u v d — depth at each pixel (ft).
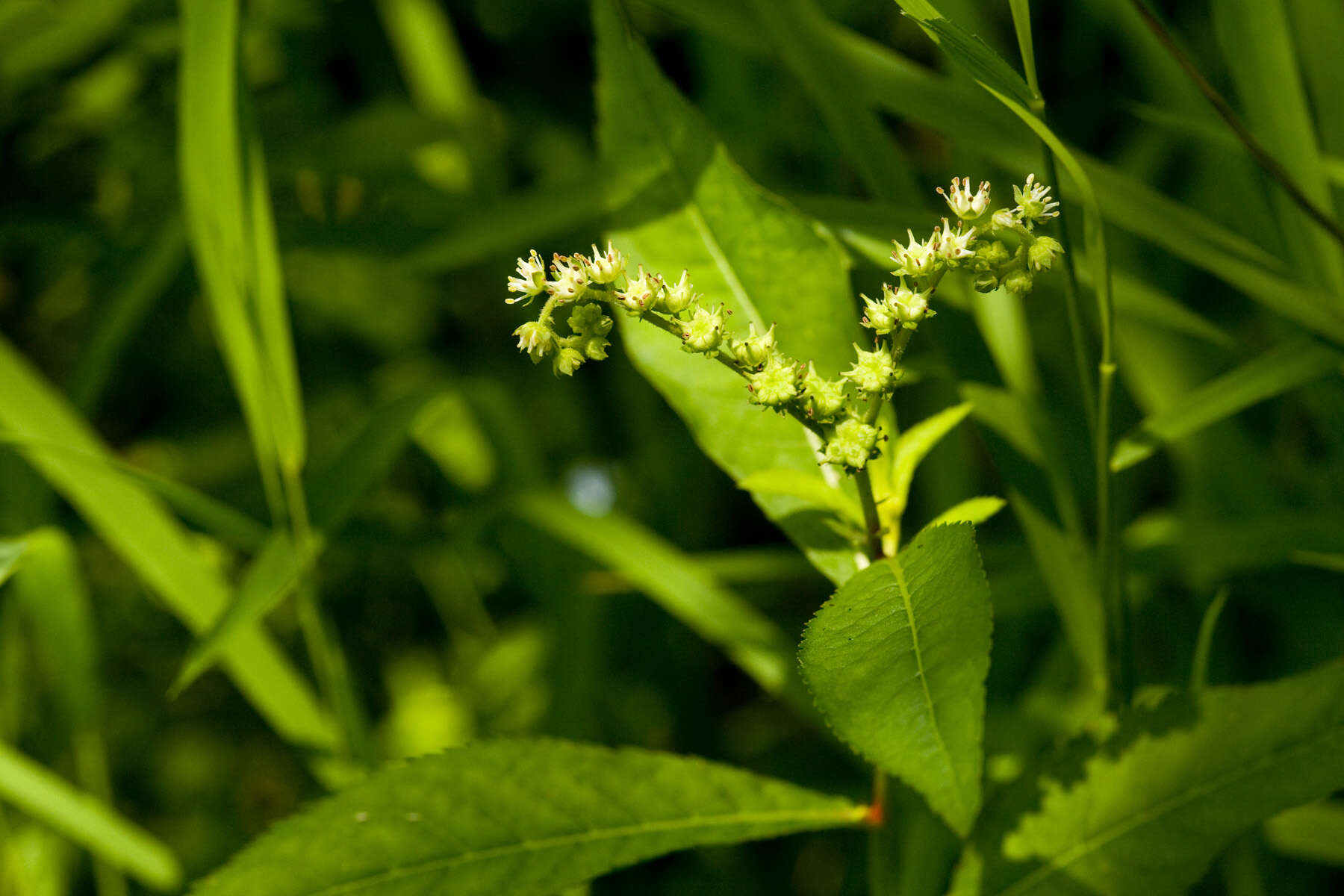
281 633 3.81
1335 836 2.33
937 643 1.97
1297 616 2.54
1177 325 2.31
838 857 3.18
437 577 3.84
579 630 2.89
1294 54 2.25
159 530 2.39
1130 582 2.50
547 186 2.70
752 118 3.22
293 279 3.97
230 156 2.25
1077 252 2.28
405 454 3.79
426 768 2.10
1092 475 2.65
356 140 3.39
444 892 2.08
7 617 2.60
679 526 3.50
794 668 2.53
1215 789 2.08
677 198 2.18
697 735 3.36
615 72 2.19
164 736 3.79
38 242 3.50
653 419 3.51
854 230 2.29
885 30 3.37
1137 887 2.08
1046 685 2.63
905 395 2.97
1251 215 2.48
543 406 3.97
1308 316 2.23
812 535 2.14
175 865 2.44
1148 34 2.59
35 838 2.68
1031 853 2.10
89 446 2.39
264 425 2.30
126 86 3.72
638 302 2.04
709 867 3.09
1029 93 2.03
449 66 3.68
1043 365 2.95
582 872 2.09
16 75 3.34
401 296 4.07
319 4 3.80
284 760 3.84
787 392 2.02
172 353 3.95
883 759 1.96
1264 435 2.88
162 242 2.89
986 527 3.08
